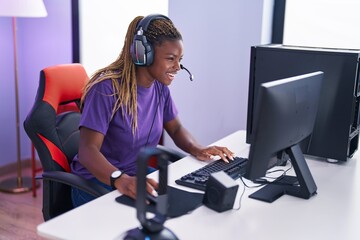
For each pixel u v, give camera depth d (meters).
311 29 2.68
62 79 2.03
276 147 1.50
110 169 1.69
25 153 3.87
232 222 1.41
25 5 3.15
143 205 1.16
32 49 3.71
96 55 3.51
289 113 1.50
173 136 2.18
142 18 1.91
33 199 3.26
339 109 1.93
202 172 1.75
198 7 2.75
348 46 2.60
